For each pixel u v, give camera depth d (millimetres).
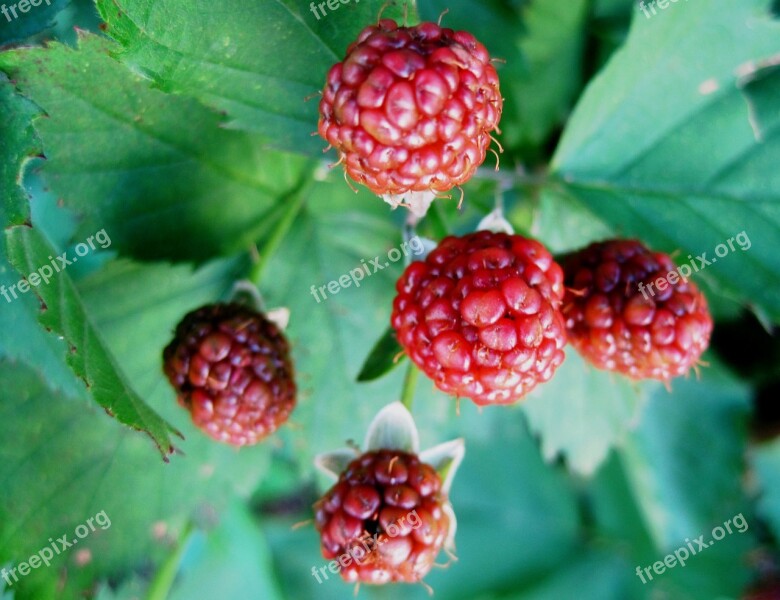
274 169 165
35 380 165
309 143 151
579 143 165
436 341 138
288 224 165
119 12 136
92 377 137
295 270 172
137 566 171
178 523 174
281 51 143
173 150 158
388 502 142
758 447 195
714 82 162
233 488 177
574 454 183
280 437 180
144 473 172
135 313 167
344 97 132
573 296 153
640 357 149
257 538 208
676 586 203
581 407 181
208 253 165
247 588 208
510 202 171
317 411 177
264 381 150
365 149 132
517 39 165
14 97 138
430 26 133
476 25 163
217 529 205
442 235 152
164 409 172
